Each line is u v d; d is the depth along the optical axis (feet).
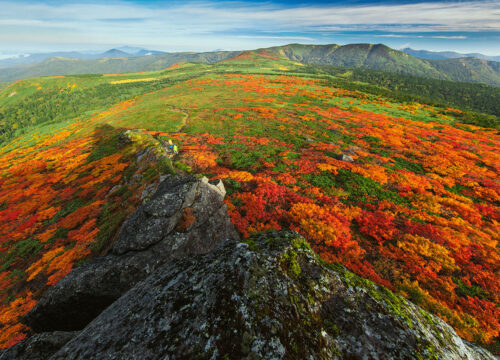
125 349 13.52
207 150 125.18
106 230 66.64
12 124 548.31
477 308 41.14
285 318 13.26
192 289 15.74
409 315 15.05
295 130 166.91
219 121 191.93
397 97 358.43
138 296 17.85
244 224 60.34
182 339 12.95
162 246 37.29
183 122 197.98
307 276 16.26
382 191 82.74
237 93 325.83
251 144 136.15
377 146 140.77
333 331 13.61
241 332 12.56
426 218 67.92
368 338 13.37
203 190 47.73
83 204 92.68
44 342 20.76
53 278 55.01
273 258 16.60
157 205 41.29
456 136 172.35
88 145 178.09
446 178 97.14
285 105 250.37
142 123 207.00
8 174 153.69
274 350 11.77
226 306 13.85
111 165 119.96
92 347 14.57
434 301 42.34
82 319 31.24
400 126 188.75
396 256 53.21
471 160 122.11
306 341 12.57
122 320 15.94
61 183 120.06
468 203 78.48
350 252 53.42
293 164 105.50
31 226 84.89
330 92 355.77
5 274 64.23
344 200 77.66
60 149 188.24
